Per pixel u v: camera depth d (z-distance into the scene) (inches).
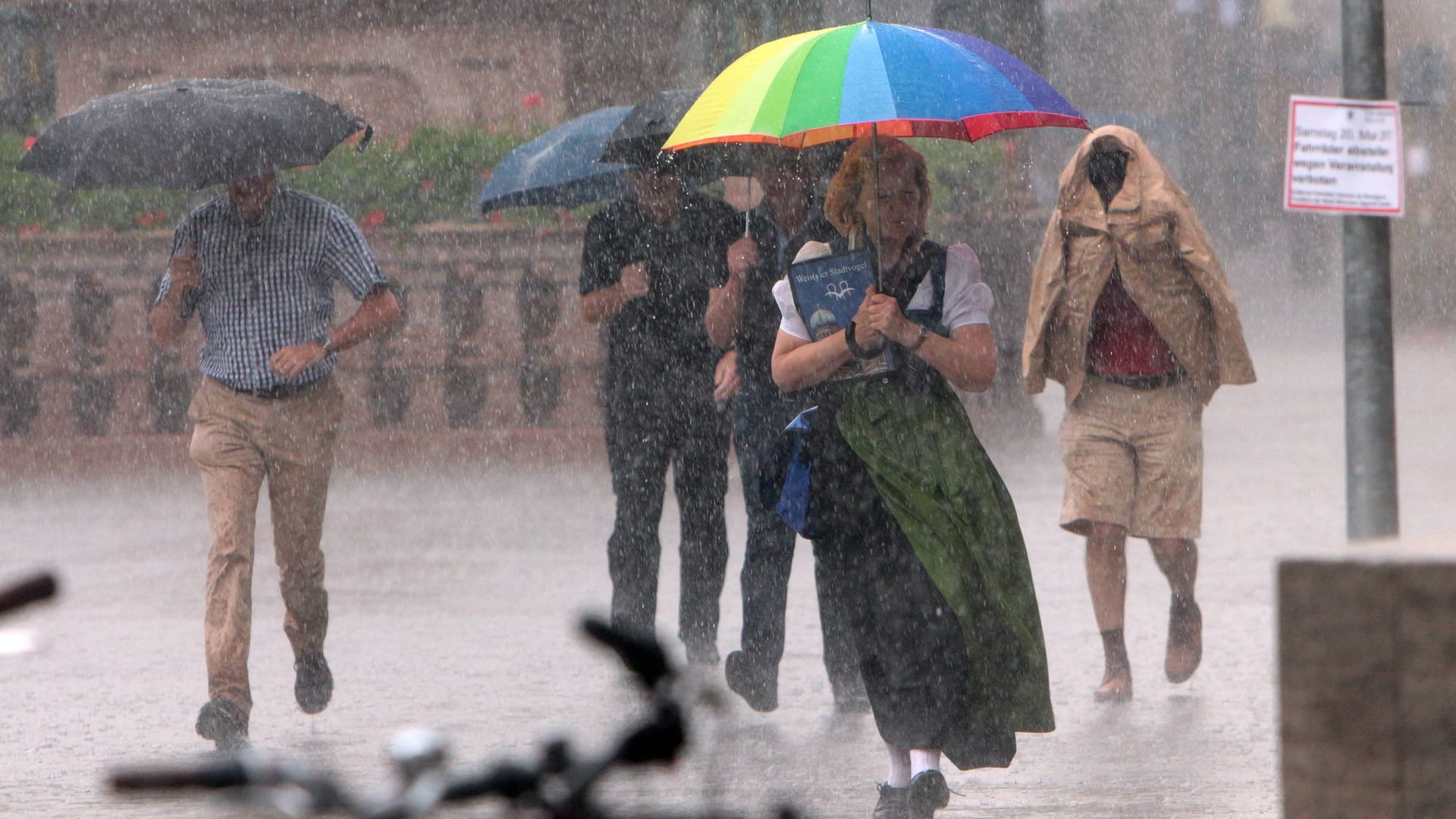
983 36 2346.2
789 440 704.4
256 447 858.8
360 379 2066.9
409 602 1234.0
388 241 2071.9
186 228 872.3
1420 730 397.7
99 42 2316.7
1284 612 408.5
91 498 1835.6
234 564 844.0
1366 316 852.0
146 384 2092.8
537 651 1060.5
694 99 1059.3
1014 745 680.4
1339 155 850.1
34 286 2090.3
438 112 2317.9
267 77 2322.8
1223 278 916.6
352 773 775.1
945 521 672.4
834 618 893.2
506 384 2065.7
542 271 2064.5
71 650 1098.1
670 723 205.3
